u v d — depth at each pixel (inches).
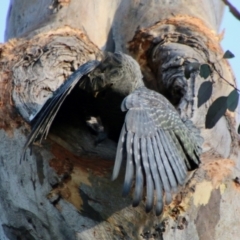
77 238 395.9
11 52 442.0
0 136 409.4
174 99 448.1
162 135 356.8
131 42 493.0
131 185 350.0
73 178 392.5
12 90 420.2
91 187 390.3
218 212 401.1
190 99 427.2
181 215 386.6
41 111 388.5
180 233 388.8
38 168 397.4
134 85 399.5
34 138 378.6
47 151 396.5
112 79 392.8
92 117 410.0
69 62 445.7
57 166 394.3
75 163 393.7
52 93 426.0
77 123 407.2
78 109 405.1
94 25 503.5
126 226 388.5
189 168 376.5
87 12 496.4
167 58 458.6
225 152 420.5
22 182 402.0
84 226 394.0
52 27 463.5
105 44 509.0
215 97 431.2
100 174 390.0
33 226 406.9
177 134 364.5
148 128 354.0
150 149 348.8
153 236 386.6
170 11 496.1
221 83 437.1
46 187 396.2
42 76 431.8
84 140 402.9
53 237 403.2
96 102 401.1
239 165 419.5
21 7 527.5
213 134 419.2
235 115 440.1
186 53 453.4
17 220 409.1
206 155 409.7
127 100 361.1
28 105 416.2
